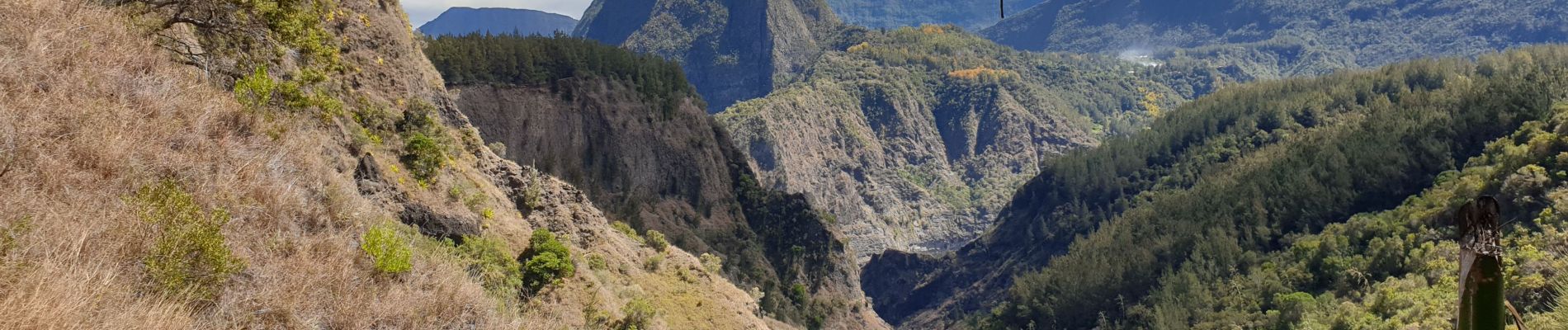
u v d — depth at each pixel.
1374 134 126.19
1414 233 86.44
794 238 99.44
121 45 17.27
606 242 39.47
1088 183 197.88
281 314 13.18
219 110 17.39
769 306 79.06
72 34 16.25
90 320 9.92
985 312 158.38
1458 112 122.25
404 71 36.84
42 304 9.56
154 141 15.00
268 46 22.52
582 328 27.50
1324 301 80.69
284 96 22.11
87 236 11.69
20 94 13.96
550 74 107.69
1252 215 116.75
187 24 20.92
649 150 106.56
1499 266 3.98
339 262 15.47
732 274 80.12
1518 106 114.00
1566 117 93.25
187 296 11.99
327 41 25.44
